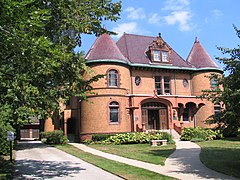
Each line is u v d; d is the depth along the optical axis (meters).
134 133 29.20
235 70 12.34
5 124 18.80
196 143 27.22
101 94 30.81
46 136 32.34
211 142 27.80
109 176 12.30
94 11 11.64
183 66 37.69
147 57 36.31
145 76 35.28
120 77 31.94
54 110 11.86
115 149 23.44
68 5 11.06
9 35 7.57
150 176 11.80
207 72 37.66
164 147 24.27
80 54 12.09
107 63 31.38
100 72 31.03
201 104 37.44
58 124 36.78
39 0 9.98
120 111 31.41
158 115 35.53
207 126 36.56
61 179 11.79
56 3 10.74
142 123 33.25
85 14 11.48
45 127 38.62
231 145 24.59
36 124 52.16
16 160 17.86
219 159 16.36
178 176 11.70
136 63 34.31
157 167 14.18
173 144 26.77
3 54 8.77
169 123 35.09
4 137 19.58
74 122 36.66
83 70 12.72
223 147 23.22
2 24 7.47
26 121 10.43
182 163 15.30
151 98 34.12
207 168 13.58
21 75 9.16
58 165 15.74
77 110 34.62
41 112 10.86
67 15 11.12
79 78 12.16
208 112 37.00
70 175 12.67
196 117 37.72
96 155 19.98
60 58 9.41
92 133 30.50
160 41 36.69
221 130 13.30
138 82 34.72
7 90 9.33
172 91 36.62
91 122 30.70
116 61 31.64
